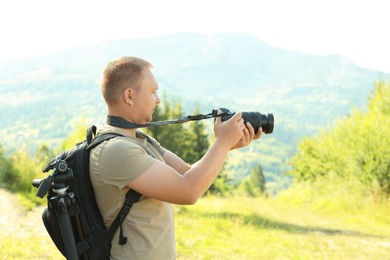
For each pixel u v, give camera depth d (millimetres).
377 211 21750
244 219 17531
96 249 2744
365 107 29422
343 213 23219
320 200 27000
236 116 2844
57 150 17875
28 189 15680
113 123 2852
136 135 2984
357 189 25312
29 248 8414
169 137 41625
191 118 2902
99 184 2742
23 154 17312
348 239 15328
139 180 2699
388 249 13797
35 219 11883
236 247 12156
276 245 13219
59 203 2689
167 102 42781
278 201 30500
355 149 25688
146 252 2742
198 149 48188
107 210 2762
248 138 2893
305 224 18906
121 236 2729
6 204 12406
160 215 2814
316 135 33469
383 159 24516
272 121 2932
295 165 34781
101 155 2736
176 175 2736
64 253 2893
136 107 2842
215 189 46125
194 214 16953
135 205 2754
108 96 2855
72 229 2756
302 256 11867
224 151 2795
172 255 2848
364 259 12133
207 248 11578
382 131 25203
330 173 30688
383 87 29188
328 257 12031
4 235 9273
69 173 2719
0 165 16109
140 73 2844
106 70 2863
